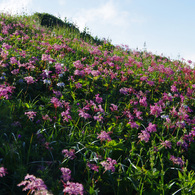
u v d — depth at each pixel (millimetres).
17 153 3041
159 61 11859
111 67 7926
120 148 3830
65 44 9156
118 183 3145
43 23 17125
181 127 4816
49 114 4441
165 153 4262
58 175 3174
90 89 5980
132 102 5586
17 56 6477
